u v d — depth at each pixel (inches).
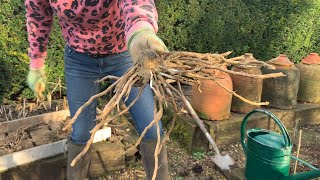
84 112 79.5
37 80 84.9
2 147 105.8
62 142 105.4
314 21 202.7
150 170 78.9
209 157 128.6
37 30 79.2
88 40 73.0
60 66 150.1
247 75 45.1
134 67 43.9
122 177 112.8
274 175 93.4
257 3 182.7
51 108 136.4
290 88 146.0
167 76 44.3
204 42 176.6
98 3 65.4
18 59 141.9
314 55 159.5
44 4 75.6
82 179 85.7
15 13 138.7
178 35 171.2
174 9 167.6
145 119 75.2
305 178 89.2
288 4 189.6
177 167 122.3
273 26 189.3
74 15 68.4
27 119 118.4
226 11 176.1
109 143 115.3
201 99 130.5
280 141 97.6
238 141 135.6
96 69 77.7
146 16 46.7
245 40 184.4
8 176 98.2
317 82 155.3
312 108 152.2
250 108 137.7
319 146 138.7
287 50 197.9
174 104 48.7
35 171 101.4
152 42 43.2
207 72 51.1
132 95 73.3
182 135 134.1
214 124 129.2
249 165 99.5
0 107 138.0
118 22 71.2
